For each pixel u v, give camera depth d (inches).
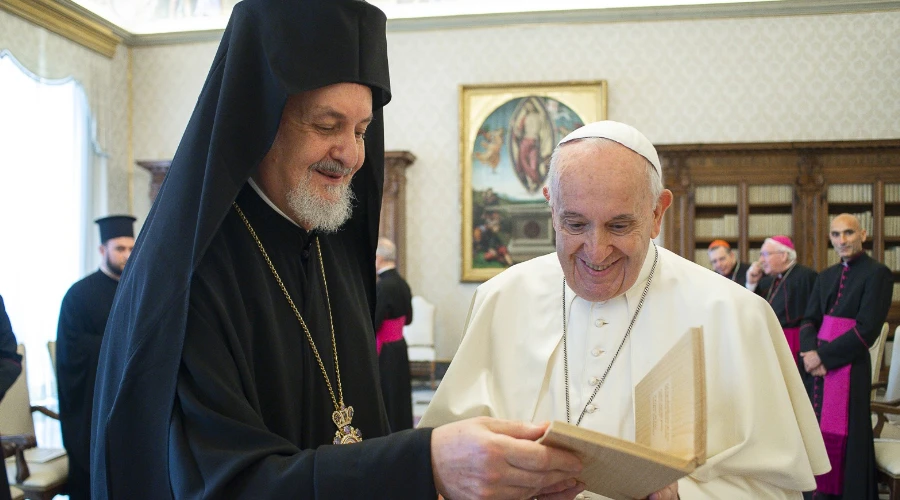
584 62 337.4
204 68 358.9
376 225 73.5
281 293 61.4
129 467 47.7
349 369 66.6
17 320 278.2
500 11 340.5
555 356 65.8
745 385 57.6
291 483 44.6
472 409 63.9
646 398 50.0
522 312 68.9
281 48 52.9
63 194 304.7
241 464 45.0
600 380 62.6
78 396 157.3
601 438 37.9
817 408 173.2
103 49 334.6
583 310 65.4
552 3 339.9
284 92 51.8
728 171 315.9
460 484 42.5
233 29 54.7
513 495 42.0
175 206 52.1
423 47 347.3
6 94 275.3
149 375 48.0
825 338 178.7
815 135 323.3
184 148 54.2
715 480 56.3
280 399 56.4
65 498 183.9
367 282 75.9
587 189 53.2
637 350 62.2
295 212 60.1
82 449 154.0
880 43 319.0
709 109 329.4
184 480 44.9
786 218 315.3
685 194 318.7
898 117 318.0
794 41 324.2
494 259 343.0
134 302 51.6
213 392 48.1
